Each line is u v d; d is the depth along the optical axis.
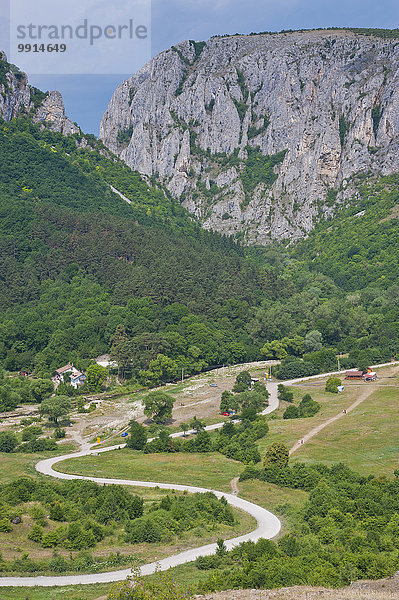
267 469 115.81
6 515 84.75
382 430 141.38
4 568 69.94
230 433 150.75
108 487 102.38
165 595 54.41
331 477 108.00
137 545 80.06
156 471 123.19
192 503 96.50
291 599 57.28
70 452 142.62
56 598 61.47
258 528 87.56
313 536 82.12
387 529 81.31
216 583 62.81
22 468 124.62
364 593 58.28
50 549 77.38
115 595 54.31
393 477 108.56
